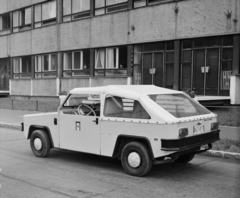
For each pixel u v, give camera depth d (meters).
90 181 6.16
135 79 17.73
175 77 15.85
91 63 19.98
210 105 13.42
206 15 14.53
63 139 7.62
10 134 12.56
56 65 22.58
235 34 13.76
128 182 6.08
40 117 8.14
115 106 6.71
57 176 6.53
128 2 17.70
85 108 7.46
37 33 24.05
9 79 27.33
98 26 19.39
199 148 6.61
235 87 13.74
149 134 6.09
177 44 15.71
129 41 17.72
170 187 5.79
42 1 23.50
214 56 14.63
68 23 21.39
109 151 6.71
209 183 6.05
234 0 13.59
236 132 10.80
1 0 27.61
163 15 16.11
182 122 6.00
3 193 5.46
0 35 28.08
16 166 7.37
